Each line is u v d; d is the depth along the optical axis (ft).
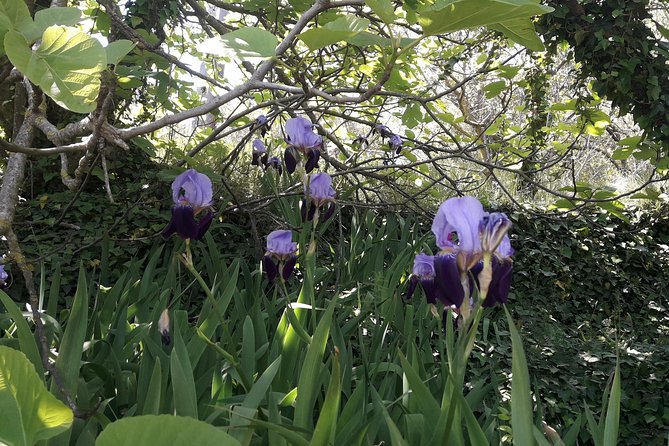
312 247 3.53
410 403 2.95
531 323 7.00
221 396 3.09
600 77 4.88
